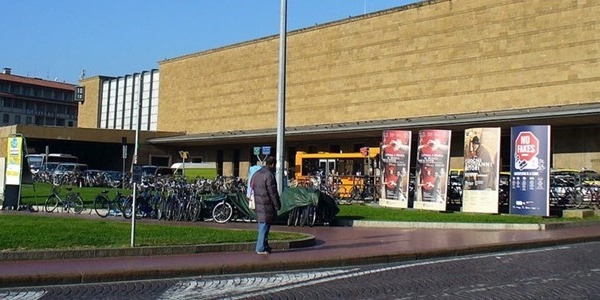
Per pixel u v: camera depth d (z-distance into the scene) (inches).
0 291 406.0
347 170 1672.0
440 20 1872.5
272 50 2469.2
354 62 2133.4
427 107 1884.8
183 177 1589.6
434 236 754.8
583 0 1547.7
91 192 1465.3
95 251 527.2
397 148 1138.7
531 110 1560.0
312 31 2301.9
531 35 1649.9
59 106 4970.5
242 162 2603.3
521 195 989.2
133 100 3235.7
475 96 1763.0
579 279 463.2
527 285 436.8
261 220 565.3
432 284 441.4
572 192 1136.8
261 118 2490.2
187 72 2898.6
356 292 408.5
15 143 1009.5
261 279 465.4
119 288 422.6
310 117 2278.5
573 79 1555.1
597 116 1411.2
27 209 1009.5
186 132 2869.1
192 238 620.4
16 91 4726.9
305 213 886.4
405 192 1122.0
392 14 2015.3
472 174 1031.6
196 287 428.5
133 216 560.7
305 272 504.4
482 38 1760.6
